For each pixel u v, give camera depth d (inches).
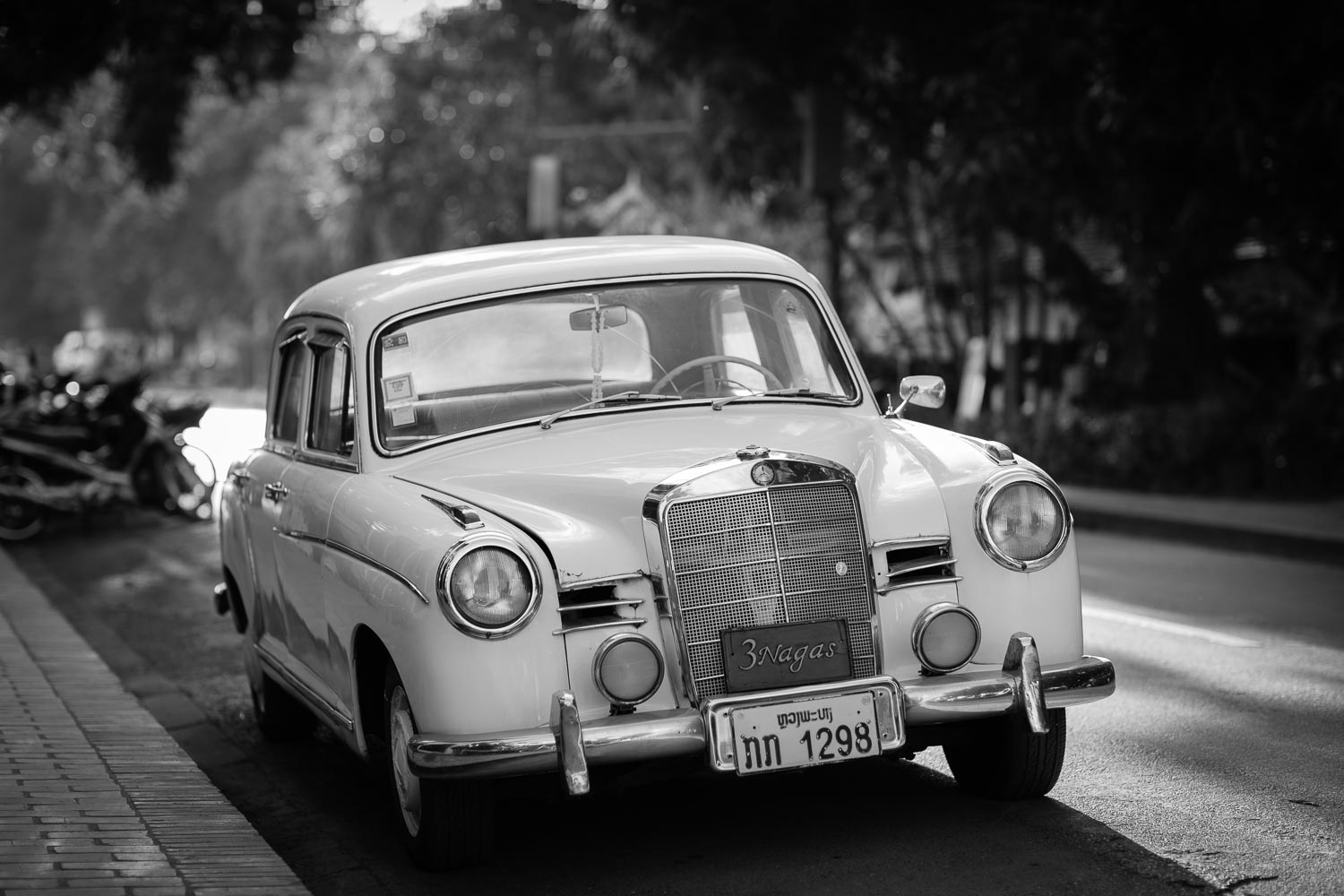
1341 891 216.5
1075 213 864.3
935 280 1194.6
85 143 1561.3
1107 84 721.0
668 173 1841.8
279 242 2765.7
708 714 221.6
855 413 284.8
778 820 259.3
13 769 284.4
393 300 277.9
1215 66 700.0
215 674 432.1
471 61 1923.0
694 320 285.4
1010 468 247.6
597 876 236.4
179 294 3307.1
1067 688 237.1
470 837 236.2
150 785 276.7
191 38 1000.2
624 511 233.8
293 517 288.7
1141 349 932.0
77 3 872.9
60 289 3543.3
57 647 425.1
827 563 233.0
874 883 224.8
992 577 241.4
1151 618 453.1
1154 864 229.1
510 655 221.0
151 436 803.4
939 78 847.7
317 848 266.5
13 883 217.2
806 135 976.9
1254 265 967.0
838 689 226.5
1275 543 630.5
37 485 765.9
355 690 252.5
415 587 223.8
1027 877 224.7
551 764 218.2
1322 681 359.9
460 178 1910.7
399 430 267.6
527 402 273.3
